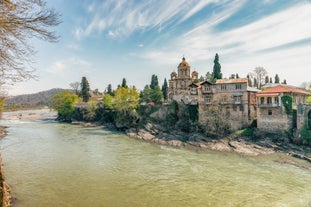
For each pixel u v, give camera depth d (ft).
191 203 67.36
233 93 185.47
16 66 33.09
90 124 279.08
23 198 65.92
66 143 156.25
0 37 30.22
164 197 71.10
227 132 178.40
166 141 170.19
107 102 287.89
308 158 121.19
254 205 67.15
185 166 106.73
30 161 106.93
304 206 67.21
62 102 332.80
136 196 71.20
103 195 71.00
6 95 55.57
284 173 97.71
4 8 28.02
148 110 245.04
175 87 297.53
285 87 169.58
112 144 158.40
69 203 64.54
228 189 78.84
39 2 30.40
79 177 86.84
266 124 165.48
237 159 122.42
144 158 120.37
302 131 147.13
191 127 196.44
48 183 79.30
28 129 230.07
